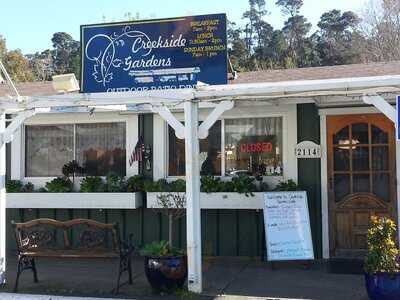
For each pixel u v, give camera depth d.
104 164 10.04
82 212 9.91
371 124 8.95
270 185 9.26
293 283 7.40
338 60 41.25
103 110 9.12
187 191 6.95
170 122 7.07
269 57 45.91
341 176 9.04
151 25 8.12
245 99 7.62
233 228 9.33
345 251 8.95
